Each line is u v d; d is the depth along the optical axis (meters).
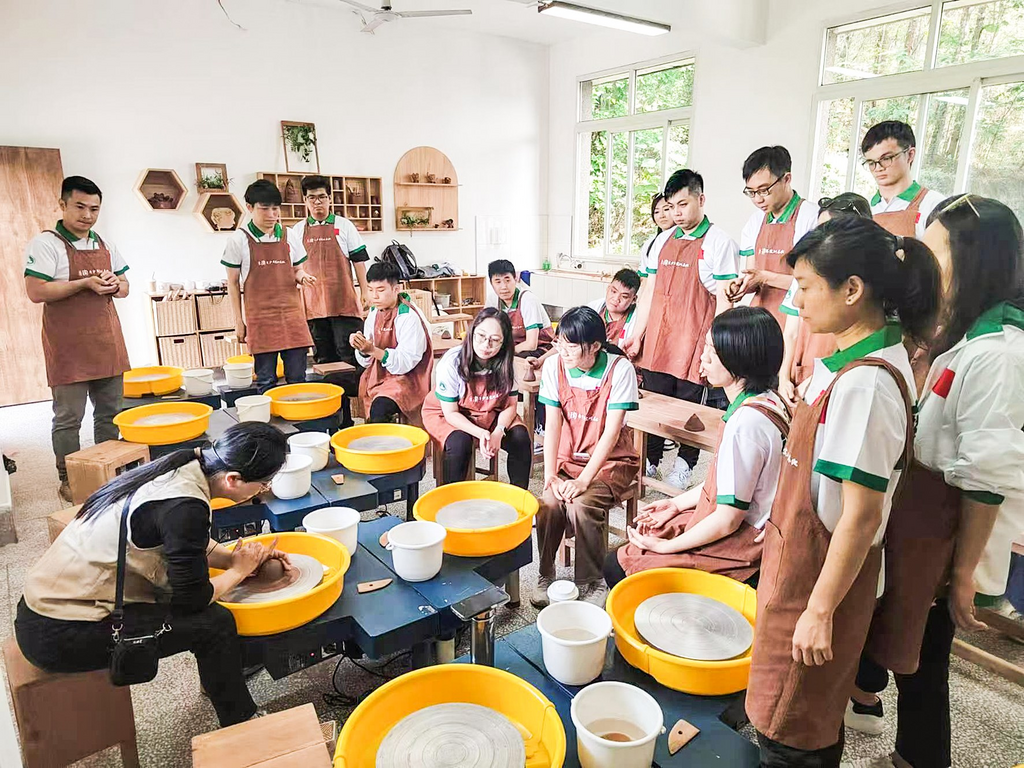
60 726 1.61
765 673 1.26
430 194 8.02
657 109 7.58
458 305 8.27
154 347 6.38
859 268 1.11
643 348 4.05
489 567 1.96
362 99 7.28
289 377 4.27
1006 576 1.54
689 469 3.86
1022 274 1.38
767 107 6.29
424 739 1.25
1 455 3.40
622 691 1.31
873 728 1.90
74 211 3.55
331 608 1.68
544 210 9.12
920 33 5.24
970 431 1.37
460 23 7.57
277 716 1.33
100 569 1.56
